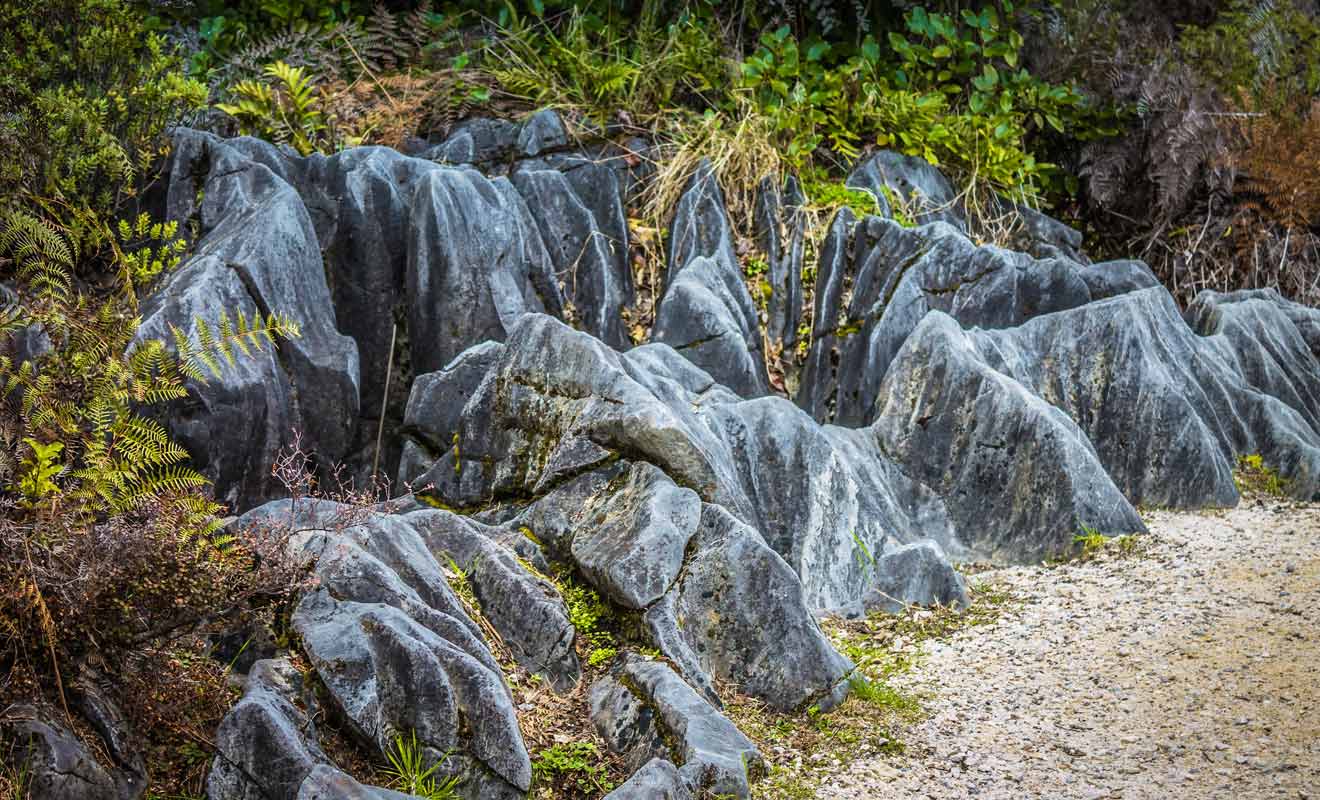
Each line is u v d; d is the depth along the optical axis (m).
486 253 6.47
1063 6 9.37
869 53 8.97
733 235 7.75
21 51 6.11
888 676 4.72
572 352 5.09
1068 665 4.75
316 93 8.09
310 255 6.05
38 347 4.68
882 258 7.38
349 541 4.00
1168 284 9.16
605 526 4.67
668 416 4.72
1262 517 6.34
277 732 3.24
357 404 5.91
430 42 8.81
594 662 4.30
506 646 4.27
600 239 7.21
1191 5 9.85
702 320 6.73
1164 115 8.95
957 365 6.29
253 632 3.74
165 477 3.66
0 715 3.04
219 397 5.25
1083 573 5.71
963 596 5.41
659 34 9.12
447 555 4.48
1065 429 6.11
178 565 3.38
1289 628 4.86
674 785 3.46
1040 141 9.52
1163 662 4.70
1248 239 9.04
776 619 4.47
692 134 8.23
